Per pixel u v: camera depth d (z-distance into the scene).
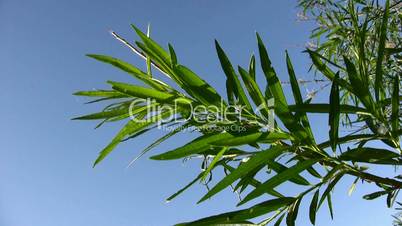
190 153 0.29
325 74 0.35
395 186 0.31
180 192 0.32
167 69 0.32
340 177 0.32
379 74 0.32
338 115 0.30
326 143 0.30
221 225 0.31
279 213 0.33
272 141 0.31
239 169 0.29
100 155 0.32
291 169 0.30
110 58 0.33
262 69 0.30
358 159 0.30
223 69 0.32
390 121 0.32
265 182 0.29
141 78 0.34
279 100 0.29
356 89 0.31
